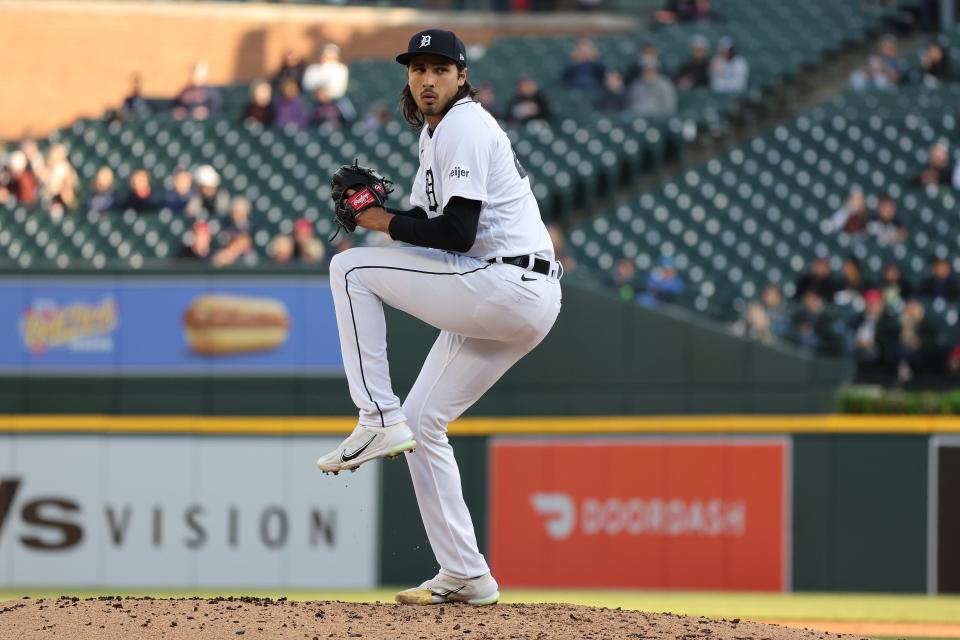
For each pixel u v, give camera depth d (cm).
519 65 6850
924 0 7231
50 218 5197
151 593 3881
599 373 3938
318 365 3975
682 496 3906
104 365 4006
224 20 7531
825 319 4203
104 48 7394
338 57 7625
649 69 6141
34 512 4012
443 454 1897
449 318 1789
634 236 5256
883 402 3891
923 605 3653
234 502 3991
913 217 5434
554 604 1934
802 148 5828
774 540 3878
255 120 5897
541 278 1795
